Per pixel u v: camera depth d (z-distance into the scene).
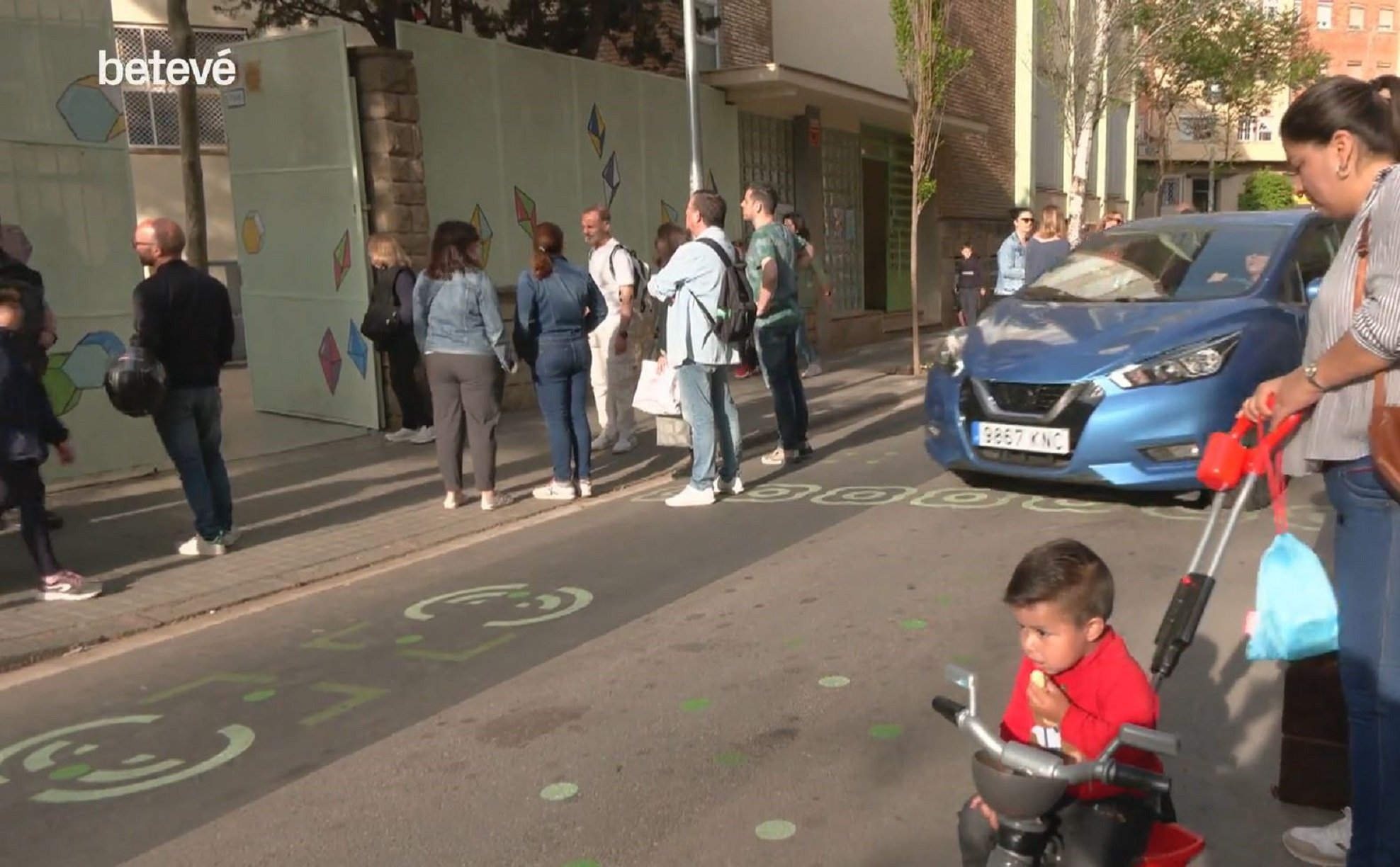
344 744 4.56
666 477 9.35
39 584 6.61
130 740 4.75
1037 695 2.67
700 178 12.47
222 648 5.79
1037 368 6.84
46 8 8.99
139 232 6.96
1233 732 4.20
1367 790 2.87
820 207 19.06
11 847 3.92
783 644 5.29
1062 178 31.00
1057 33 22.52
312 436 11.48
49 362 9.01
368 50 11.31
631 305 9.84
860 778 4.02
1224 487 2.97
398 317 10.62
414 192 11.66
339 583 6.85
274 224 12.40
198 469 7.20
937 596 5.80
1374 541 2.80
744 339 8.10
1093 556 2.60
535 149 13.30
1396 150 2.75
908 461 9.29
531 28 15.72
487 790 4.09
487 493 8.27
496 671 5.23
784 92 16.47
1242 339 6.66
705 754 4.25
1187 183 58.91
